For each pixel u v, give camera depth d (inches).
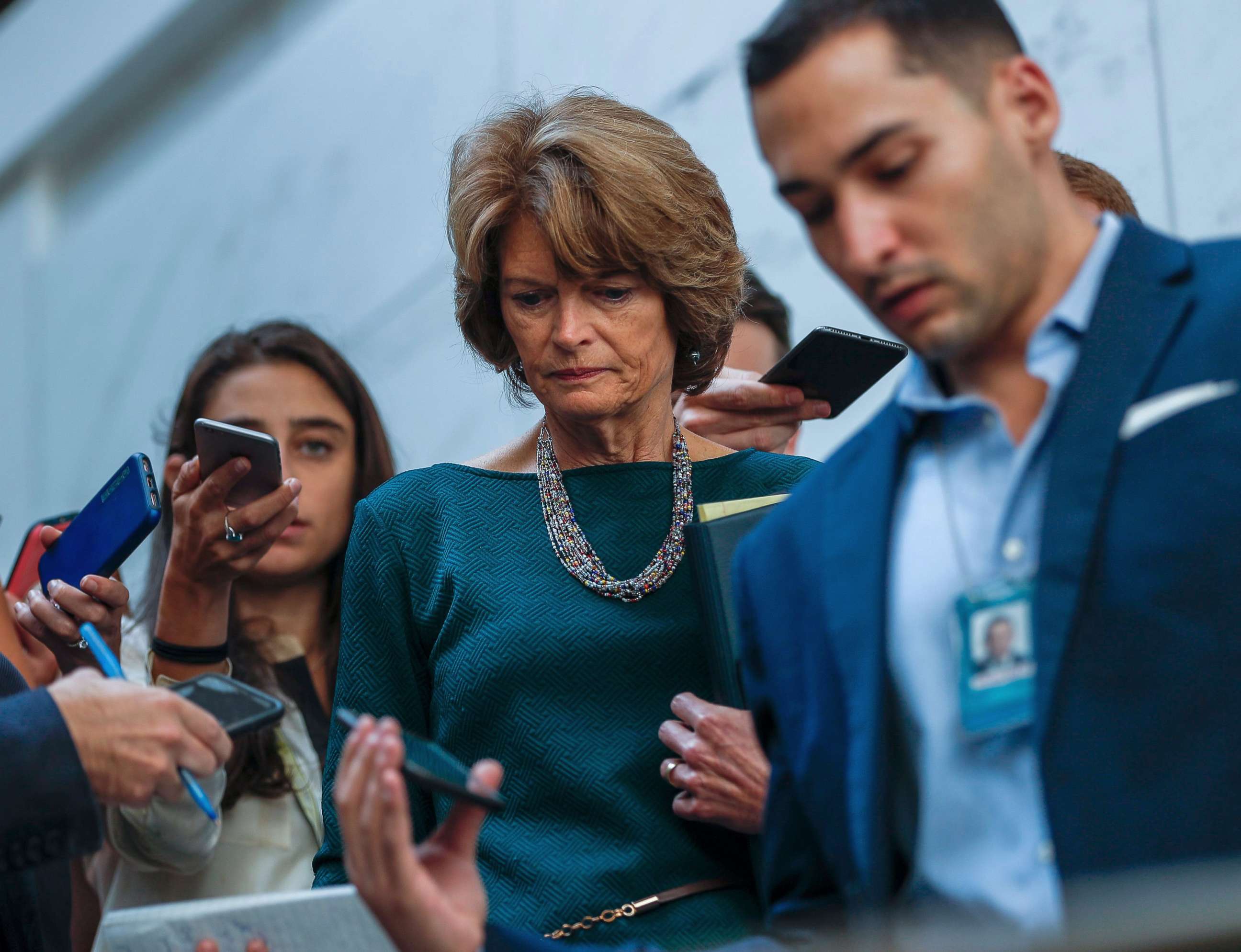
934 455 62.4
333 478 128.5
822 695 62.4
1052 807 52.7
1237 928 40.9
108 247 353.7
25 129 386.0
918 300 56.6
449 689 91.5
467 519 95.9
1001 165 56.4
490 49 245.0
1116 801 52.0
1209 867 48.8
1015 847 57.2
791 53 56.5
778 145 57.4
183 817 105.1
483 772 62.4
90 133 374.3
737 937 84.8
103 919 76.2
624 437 96.7
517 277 92.6
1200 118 138.9
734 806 84.5
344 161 280.4
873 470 63.4
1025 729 57.2
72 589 103.9
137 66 351.9
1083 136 149.3
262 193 303.1
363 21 281.4
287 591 126.7
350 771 58.4
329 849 92.3
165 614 110.2
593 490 95.7
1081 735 52.8
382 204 268.2
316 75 292.8
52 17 382.6
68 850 71.3
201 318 316.5
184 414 132.3
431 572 95.0
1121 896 45.5
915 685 59.5
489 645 90.8
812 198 57.8
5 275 388.2
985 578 58.6
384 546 96.0
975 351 59.9
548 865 86.8
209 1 331.9
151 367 332.8
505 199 91.9
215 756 73.8
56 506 362.6
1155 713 52.1
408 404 251.9
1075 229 58.9
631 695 90.4
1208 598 51.8
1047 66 153.8
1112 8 147.3
